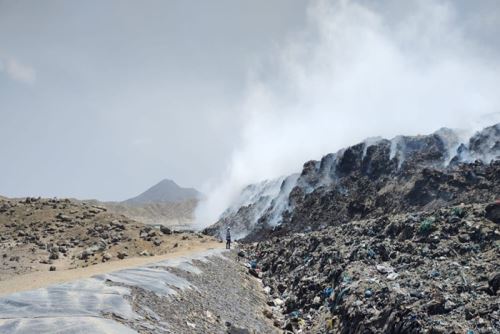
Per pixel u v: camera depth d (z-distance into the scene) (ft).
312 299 103.40
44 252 158.10
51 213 199.31
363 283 87.86
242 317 86.63
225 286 104.58
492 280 71.46
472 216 97.96
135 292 66.64
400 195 215.92
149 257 143.54
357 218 220.43
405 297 74.79
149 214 600.80
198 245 176.35
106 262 138.82
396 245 103.19
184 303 72.79
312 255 129.59
